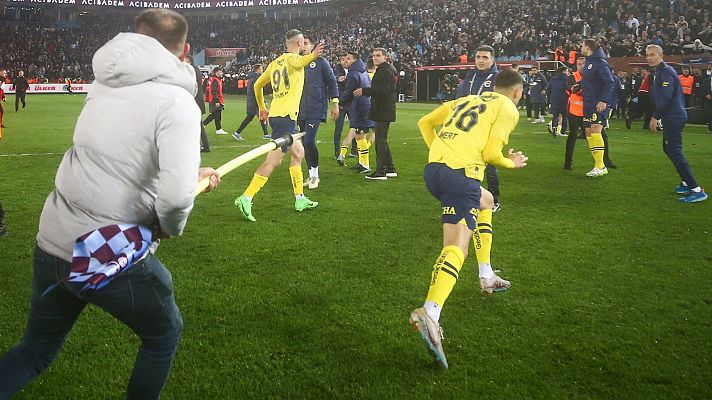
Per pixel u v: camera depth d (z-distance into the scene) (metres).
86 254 2.08
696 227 6.18
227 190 8.04
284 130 7.00
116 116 2.14
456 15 38.88
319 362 3.34
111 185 2.14
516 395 3.02
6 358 2.38
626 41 26.78
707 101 18.06
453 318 3.93
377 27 44.47
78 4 55.50
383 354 3.44
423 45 37.78
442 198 3.90
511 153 4.06
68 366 3.26
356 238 5.72
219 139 14.43
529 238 5.75
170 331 2.40
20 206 6.81
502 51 32.06
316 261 5.02
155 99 2.13
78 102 29.98
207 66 50.38
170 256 5.11
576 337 3.65
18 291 4.27
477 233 4.34
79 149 2.19
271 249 5.34
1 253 5.10
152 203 2.22
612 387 3.09
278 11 58.88
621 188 8.31
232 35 55.62
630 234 5.91
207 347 3.48
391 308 4.06
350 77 9.68
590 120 9.20
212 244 5.48
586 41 9.25
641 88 17.09
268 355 3.40
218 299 4.18
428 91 35.56
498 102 3.96
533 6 34.41
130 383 2.43
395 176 9.19
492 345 3.56
